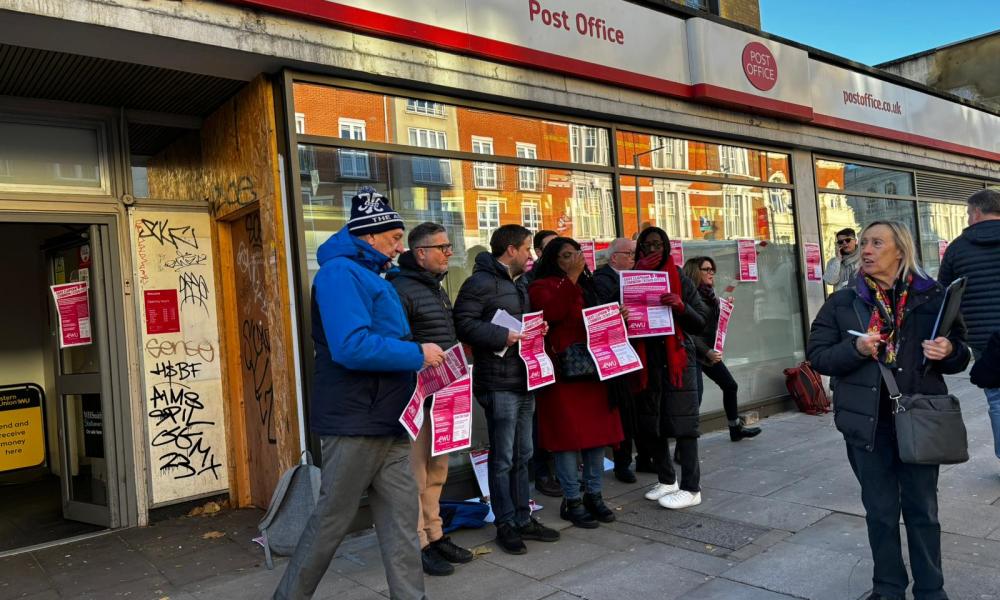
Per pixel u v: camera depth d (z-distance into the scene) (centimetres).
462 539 410
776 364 763
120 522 460
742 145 753
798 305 802
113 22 349
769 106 738
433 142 503
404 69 465
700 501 456
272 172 427
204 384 504
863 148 900
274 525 381
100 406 468
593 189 609
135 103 478
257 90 438
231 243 511
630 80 612
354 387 275
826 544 368
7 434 664
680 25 667
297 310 426
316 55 422
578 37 572
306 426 423
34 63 396
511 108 547
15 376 702
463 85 499
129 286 471
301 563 273
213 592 350
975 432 591
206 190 514
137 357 472
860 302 281
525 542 398
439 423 358
